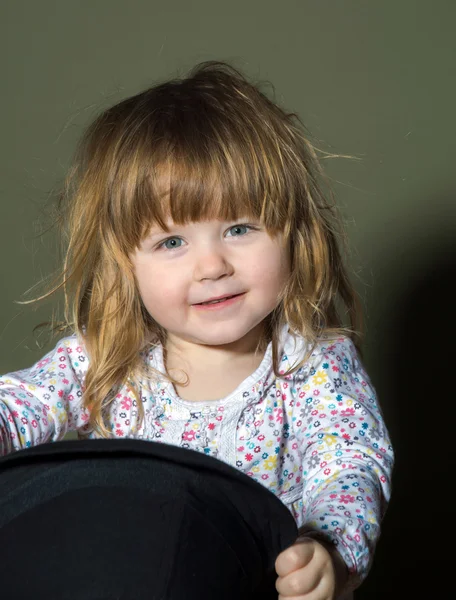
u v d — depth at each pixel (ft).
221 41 5.89
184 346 3.33
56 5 6.18
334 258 3.71
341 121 5.71
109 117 3.40
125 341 3.34
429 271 5.65
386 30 5.62
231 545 1.81
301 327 3.33
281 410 3.28
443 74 5.59
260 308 3.06
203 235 2.99
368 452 2.98
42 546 1.70
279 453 3.27
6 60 6.31
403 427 5.74
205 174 2.94
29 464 1.87
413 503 5.69
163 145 3.01
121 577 1.65
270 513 1.92
